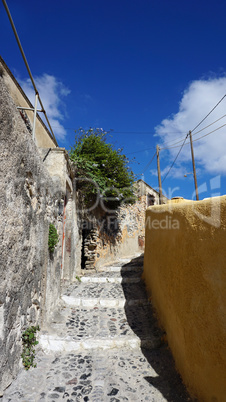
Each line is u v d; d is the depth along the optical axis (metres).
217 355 2.08
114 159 7.62
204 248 2.40
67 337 3.53
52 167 5.02
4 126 2.35
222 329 2.04
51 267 4.25
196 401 2.34
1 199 2.32
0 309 2.35
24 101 5.45
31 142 3.18
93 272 7.34
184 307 2.78
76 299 4.93
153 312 4.37
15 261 2.67
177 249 3.22
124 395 2.51
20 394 2.41
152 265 4.95
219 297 2.10
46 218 3.90
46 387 2.57
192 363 2.51
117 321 4.20
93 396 2.47
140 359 3.22
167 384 2.70
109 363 3.11
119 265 8.20
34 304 3.36
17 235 2.72
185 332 2.71
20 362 2.80
